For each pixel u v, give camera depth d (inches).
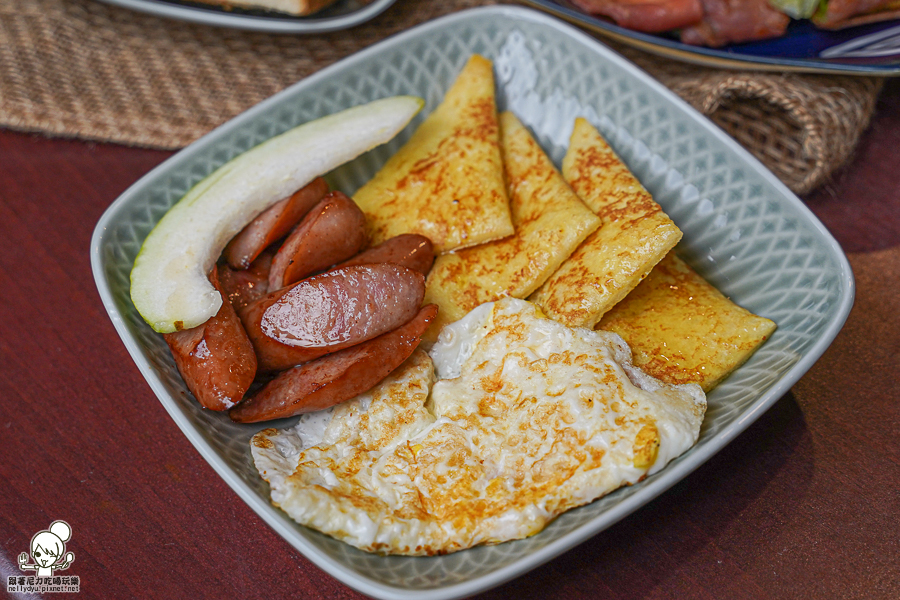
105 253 14.2
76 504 13.8
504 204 15.1
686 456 12.4
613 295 13.9
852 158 17.0
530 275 14.5
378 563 12.3
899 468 13.6
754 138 17.0
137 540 13.5
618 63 15.9
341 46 18.4
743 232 14.8
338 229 14.3
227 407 13.2
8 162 17.3
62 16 18.6
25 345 15.3
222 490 13.9
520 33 16.7
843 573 12.9
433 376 14.1
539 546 12.1
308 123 15.5
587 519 12.3
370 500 12.7
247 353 13.4
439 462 12.9
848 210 16.4
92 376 15.0
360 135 15.3
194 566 13.3
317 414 13.8
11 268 16.1
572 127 16.5
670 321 14.3
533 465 12.7
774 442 13.9
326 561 11.9
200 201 14.6
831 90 16.4
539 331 13.7
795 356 13.4
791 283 14.3
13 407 14.7
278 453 13.2
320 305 13.3
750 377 13.7
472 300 14.5
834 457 13.8
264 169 14.8
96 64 18.1
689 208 15.3
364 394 13.7
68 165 17.3
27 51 18.2
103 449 14.3
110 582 13.2
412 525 12.5
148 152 17.4
